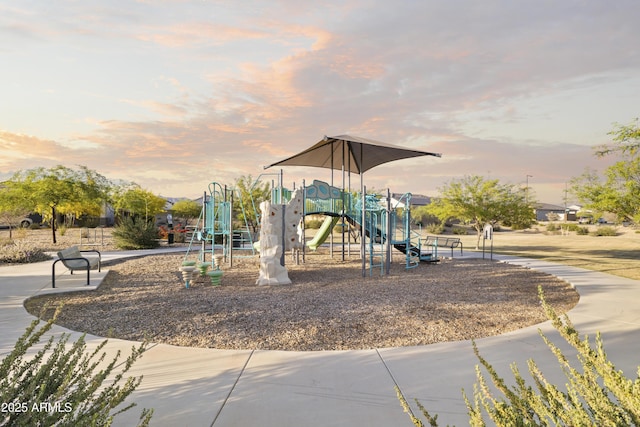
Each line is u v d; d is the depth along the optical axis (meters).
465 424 3.56
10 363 2.33
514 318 7.49
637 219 14.54
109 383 4.36
